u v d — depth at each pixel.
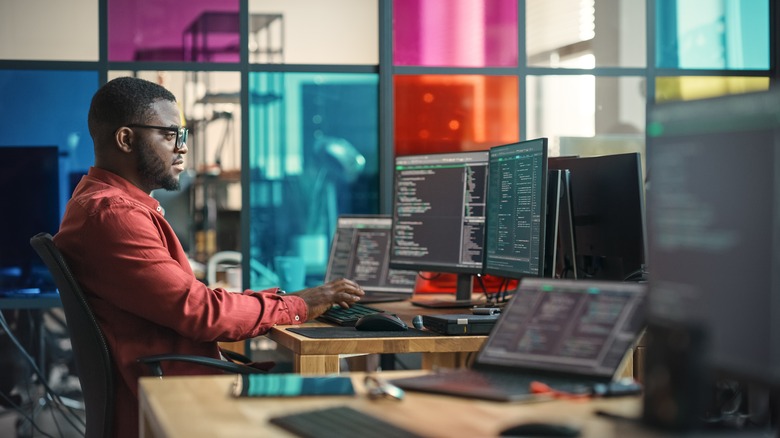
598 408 1.35
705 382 1.17
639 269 3.04
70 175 4.83
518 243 2.98
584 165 3.31
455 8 5.08
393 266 3.62
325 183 5.01
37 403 4.75
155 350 2.59
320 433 1.20
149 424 1.62
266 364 2.68
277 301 2.83
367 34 5.03
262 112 4.95
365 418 1.27
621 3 5.21
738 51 5.29
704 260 1.14
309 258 5.00
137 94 2.83
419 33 5.05
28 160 4.80
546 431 1.17
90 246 2.58
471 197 3.34
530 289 1.63
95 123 2.83
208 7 4.91
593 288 1.55
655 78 5.23
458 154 3.41
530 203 2.90
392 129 5.01
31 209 4.80
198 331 2.59
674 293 1.19
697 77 5.27
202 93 4.91
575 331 1.53
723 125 1.11
